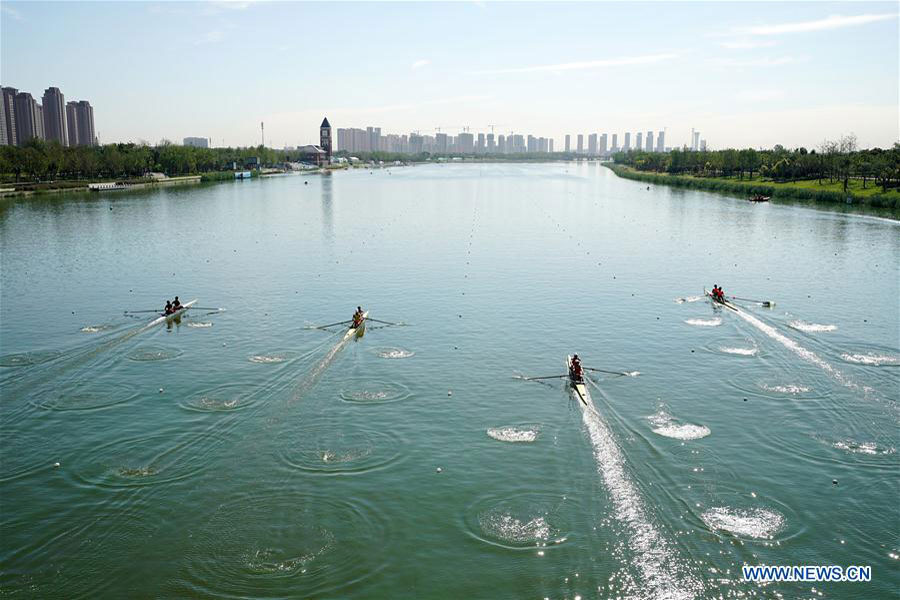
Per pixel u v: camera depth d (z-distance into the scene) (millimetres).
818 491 35781
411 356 56812
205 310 72000
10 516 33812
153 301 76188
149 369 53219
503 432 42531
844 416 44531
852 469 37938
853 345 58969
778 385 49750
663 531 32469
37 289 82312
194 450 40000
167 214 166250
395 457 39375
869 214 161625
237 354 57031
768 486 36219
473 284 85000
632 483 36469
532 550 31250
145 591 28766
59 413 44969
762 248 113438
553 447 40594
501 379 51594
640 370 53250
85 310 72062
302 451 40031
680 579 29328
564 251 110625
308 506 34531
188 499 35094
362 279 88250
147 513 33969
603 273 92062
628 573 29703
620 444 40812
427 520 33438
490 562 30484
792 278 88938
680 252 109625
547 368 54000
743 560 30469
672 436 41844
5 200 194375
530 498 35188
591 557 30719
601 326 65688
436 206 192250
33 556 30906
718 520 33219
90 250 111062
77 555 30984
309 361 55312
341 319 68500
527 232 134375
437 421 44156
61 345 59344
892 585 28828
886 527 32812
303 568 30062
